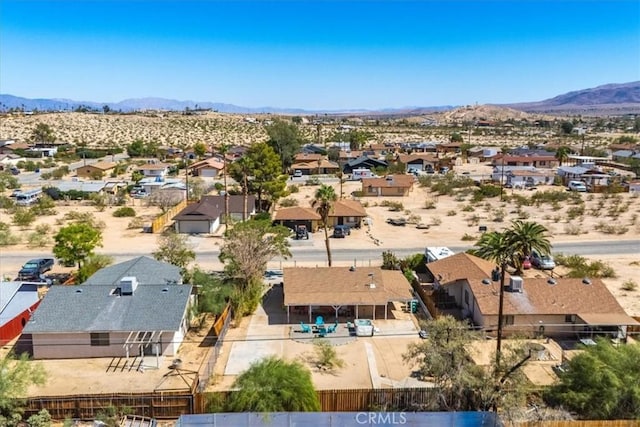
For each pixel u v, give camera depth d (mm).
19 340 37219
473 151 164875
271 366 28562
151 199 89625
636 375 26969
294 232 70125
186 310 38500
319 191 54094
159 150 166000
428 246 64375
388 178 104000
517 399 26922
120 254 60188
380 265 55875
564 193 98375
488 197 98875
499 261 33750
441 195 102062
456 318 41969
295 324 41062
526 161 138000
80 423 27688
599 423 25391
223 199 81125
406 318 42312
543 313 38688
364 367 34344
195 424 26203
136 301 37094
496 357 29922
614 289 48812
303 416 26438
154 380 32312
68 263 48594
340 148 168125
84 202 92062
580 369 28281
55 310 36000
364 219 78625
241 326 40688
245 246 44156
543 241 43781
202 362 34750
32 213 80000
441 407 28312
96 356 35250
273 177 84750
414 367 34344
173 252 49344
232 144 196750
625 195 99875
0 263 56469
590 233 70500
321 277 43906
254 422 26406
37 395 30531
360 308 43594
